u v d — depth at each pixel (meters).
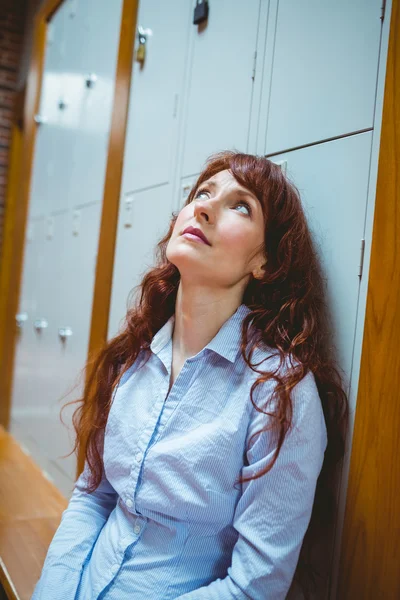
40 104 3.52
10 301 3.69
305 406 1.02
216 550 1.06
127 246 2.11
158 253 1.51
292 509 0.98
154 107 2.04
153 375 1.20
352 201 1.21
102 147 2.49
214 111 1.69
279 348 1.08
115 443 1.17
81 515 1.27
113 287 2.18
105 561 1.10
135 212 2.08
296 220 1.19
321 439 1.05
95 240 2.47
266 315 1.17
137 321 1.32
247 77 1.57
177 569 1.04
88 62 2.75
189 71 1.85
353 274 1.19
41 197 3.32
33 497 2.33
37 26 3.65
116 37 2.42
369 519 1.08
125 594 1.04
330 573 1.16
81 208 2.68
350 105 1.23
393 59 1.11
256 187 1.14
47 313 2.99
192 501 1.01
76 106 2.87
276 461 0.98
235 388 1.09
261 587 0.94
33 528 1.98
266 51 1.51
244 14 1.61
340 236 1.23
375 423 1.09
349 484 1.13
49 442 2.73
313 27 1.36
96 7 2.69
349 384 1.17
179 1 1.94
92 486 1.31
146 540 1.08
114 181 2.24
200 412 1.08
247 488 1.00
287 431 0.99
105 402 1.35
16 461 2.87
